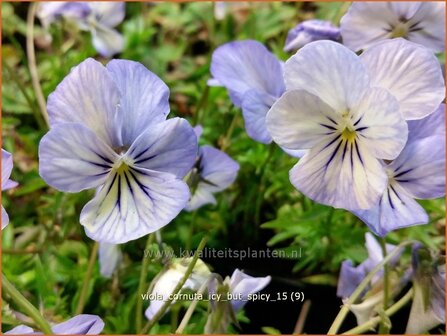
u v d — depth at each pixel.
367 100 0.11
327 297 0.20
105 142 0.12
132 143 0.12
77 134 0.11
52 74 0.26
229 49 0.16
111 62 0.12
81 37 0.28
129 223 0.12
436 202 0.21
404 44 0.12
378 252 0.17
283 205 0.22
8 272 0.19
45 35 0.31
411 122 0.13
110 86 0.12
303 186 0.12
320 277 0.20
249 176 0.22
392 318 0.19
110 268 0.18
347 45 0.16
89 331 0.12
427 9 0.16
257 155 0.22
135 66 0.12
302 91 0.11
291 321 0.19
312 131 0.12
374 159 0.12
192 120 0.24
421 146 0.13
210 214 0.21
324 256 0.20
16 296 0.12
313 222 0.19
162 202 0.12
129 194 0.12
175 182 0.12
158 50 0.30
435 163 0.13
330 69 0.11
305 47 0.11
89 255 0.20
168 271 0.15
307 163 0.12
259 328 0.19
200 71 0.27
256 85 0.16
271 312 0.19
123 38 0.28
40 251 0.20
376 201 0.12
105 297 0.19
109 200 0.12
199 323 0.17
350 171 0.12
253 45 0.16
